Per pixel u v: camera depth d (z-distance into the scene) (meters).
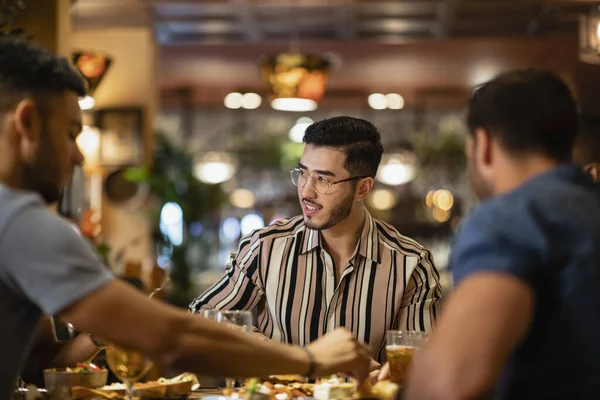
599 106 8.70
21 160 1.78
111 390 2.26
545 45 7.81
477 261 1.48
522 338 1.49
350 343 2.00
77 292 1.65
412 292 2.78
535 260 1.48
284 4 6.42
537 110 1.60
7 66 1.76
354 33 7.46
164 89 10.14
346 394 2.18
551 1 6.42
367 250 2.77
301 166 2.73
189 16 6.80
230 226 13.05
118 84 6.84
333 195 2.69
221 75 9.19
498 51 8.05
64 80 1.82
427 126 13.38
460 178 13.62
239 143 13.31
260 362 1.82
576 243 1.50
